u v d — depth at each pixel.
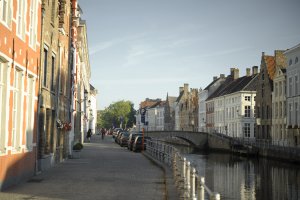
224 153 64.75
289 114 54.78
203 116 100.69
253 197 24.81
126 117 148.00
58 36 21.66
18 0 13.68
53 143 21.12
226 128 83.31
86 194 12.19
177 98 128.38
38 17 16.64
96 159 26.14
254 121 75.31
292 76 53.88
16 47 13.50
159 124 143.12
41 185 13.84
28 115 15.70
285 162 44.31
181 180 12.18
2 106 12.50
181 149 77.00
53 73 20.77
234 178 33.09
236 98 78.25
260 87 66.81
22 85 14.38
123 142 45.19
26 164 15.21
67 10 25.03
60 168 19.78
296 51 52.66
